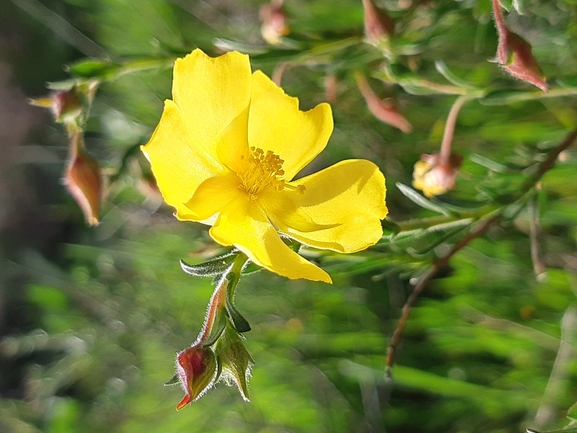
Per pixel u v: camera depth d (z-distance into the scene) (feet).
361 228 0.35
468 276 0.49
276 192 0.36
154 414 0.69
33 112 1.00
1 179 1.00
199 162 0.35
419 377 0.49
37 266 0.84
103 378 0.77
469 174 0.45
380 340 0.55
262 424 0.62
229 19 0.70
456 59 0.51
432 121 0.54
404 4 0.46
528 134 0.47
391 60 0.41
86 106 0.40
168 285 0.71
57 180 0.99
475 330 0.48
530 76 0.36
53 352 0.94
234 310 0.34
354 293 0.58
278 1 0.47
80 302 0.80
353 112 0.58
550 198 0.45
